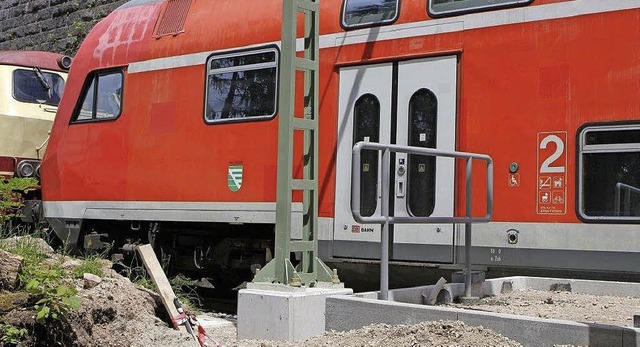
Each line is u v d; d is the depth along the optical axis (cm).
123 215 1239
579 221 855
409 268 967
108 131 1271
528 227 884
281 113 750
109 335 670
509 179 898
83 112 1320
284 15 763
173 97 1190
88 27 1986
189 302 1016
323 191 1031
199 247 1209
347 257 1007
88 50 1334
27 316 607
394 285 995
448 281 946
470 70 932
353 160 662
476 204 915
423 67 967
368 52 1010
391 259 971
